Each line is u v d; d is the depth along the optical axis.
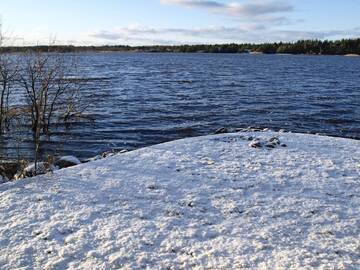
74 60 18.78
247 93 28.36
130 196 6.64
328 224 5.79
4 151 12.48
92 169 7.93
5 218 5.76
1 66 13.38
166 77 41.66
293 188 7.12
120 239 5.25
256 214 6.07
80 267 4.66
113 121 17.84
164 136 15.70
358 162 8.70
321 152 9.47
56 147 13.49
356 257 4.90
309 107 22.69
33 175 7.94
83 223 5.66
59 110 17.89
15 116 15.21
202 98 25.42
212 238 5.33
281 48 180.12
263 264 4.71
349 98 26.66
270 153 9.30
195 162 8.49
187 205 6.34
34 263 4.73
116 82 34.12
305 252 4.98
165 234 5.40
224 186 7.16
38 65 14.44
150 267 4.68
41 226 5.55
